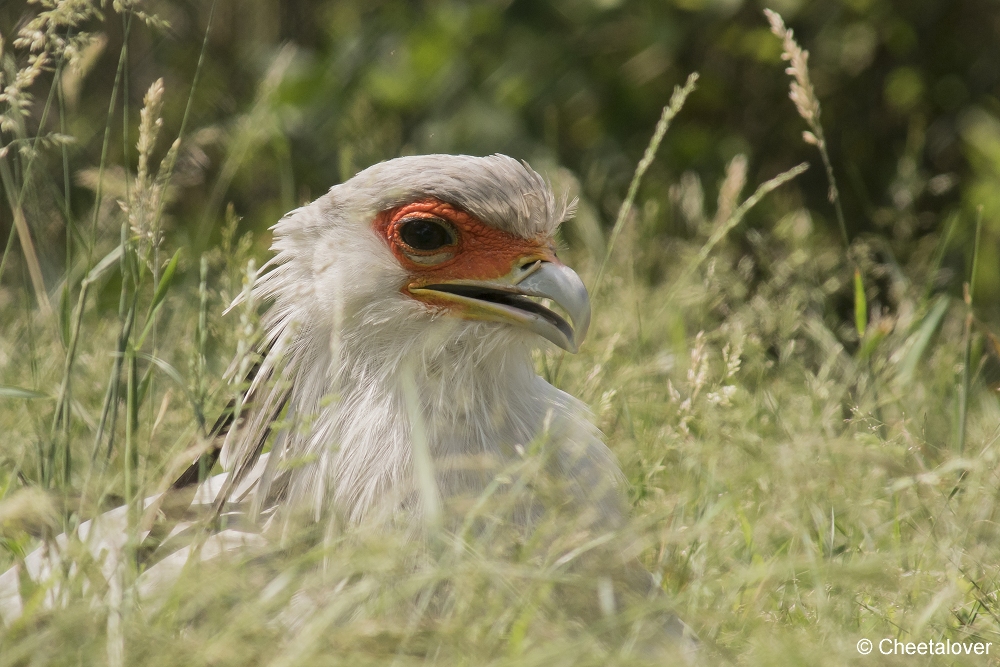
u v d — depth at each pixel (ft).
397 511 16.85
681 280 26.63
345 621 15.23
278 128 34.88
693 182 36.17
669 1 40.09
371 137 37.24
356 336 18.13
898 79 42.37
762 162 43.06
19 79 20.18
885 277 36.40
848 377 24.68
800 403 24.08
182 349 26.08
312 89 40.45
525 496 16.93
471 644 13.88
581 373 24.86
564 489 16.67
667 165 41.32
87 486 17.49
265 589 15.08
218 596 14.53
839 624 16.48
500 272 18.40
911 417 23.30
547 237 18.89
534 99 40.52
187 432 19.01
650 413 22.72
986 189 39.14
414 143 40.14
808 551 17.35
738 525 18.85
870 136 42.88
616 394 22.39
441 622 14.35
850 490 18.79
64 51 20.38
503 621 14.42
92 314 28.66
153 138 19.21
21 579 16.85
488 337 18.08
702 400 20.76
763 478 18.98
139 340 19.38
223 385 20.81
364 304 18.16
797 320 27.35
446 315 18.07
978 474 18.81
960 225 39.32
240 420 18.76
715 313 32.94
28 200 24.39
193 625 15.66
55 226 27.86
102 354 24.45
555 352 20.25
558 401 18.83
